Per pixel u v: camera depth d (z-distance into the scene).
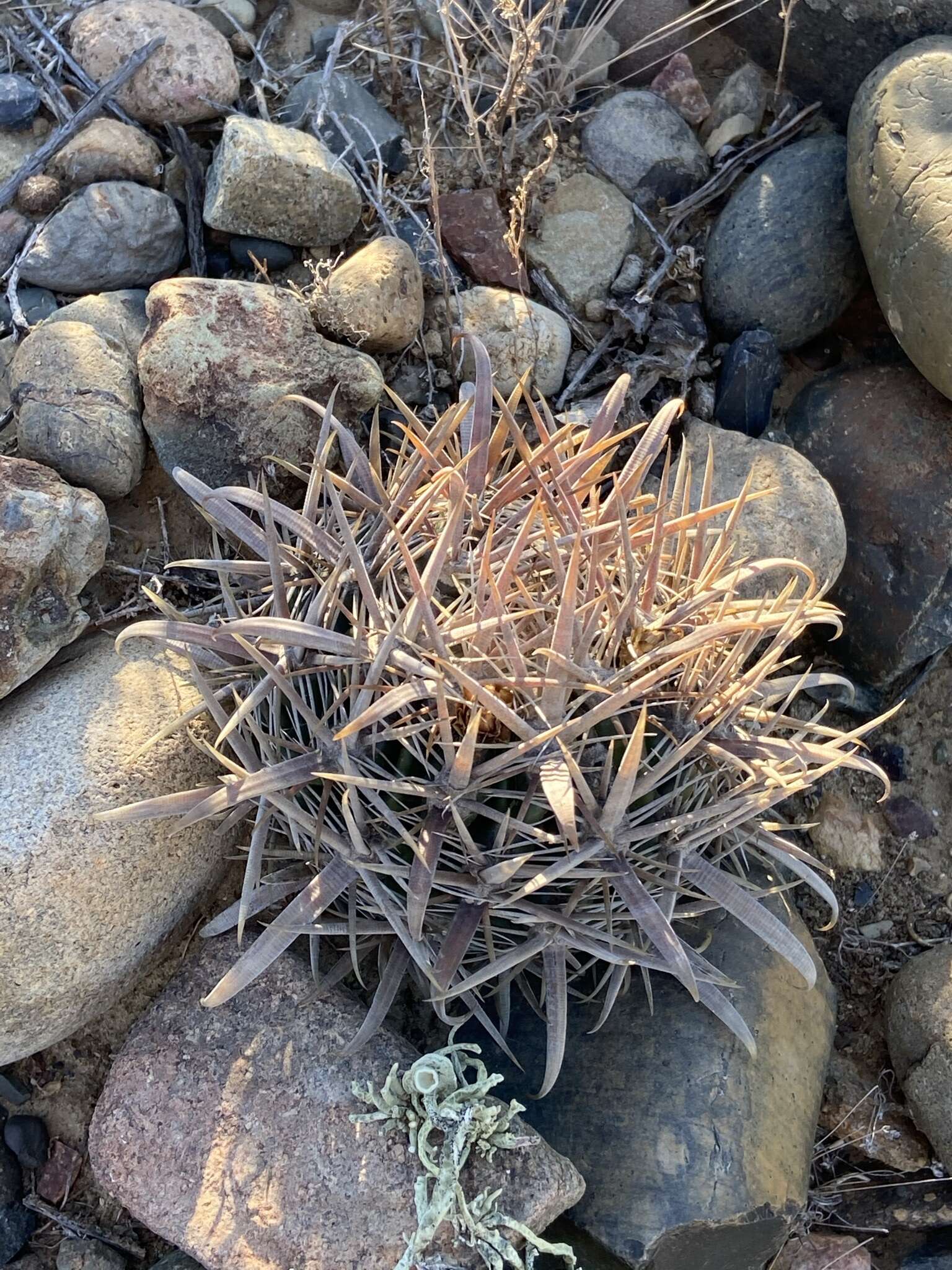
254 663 0.34
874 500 0.48
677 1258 0.36
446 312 0.47
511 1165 0.34
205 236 0.48
